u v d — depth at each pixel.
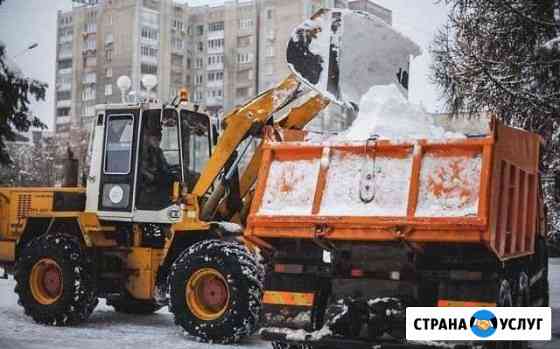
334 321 7.25
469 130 7.61
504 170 7.05
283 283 7.50
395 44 9.29
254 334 9.92
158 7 59.88
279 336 7.39
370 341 7.07
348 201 7.16
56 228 11.19
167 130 10.45
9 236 11.69
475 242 6.62
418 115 7.78
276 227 7.35
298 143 7.46
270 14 55.72
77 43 62.88
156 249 10.54
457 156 6.84
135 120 10.55
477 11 14.67
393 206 6.98
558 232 18.42
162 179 10.41
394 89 7.97
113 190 10.63
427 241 6.79
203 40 60.75
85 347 8.77
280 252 7.59
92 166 10.84
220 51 59.19
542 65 13.91
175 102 10.64
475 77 14.38
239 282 9.12
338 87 9.01
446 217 6.66
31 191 11.53
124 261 10.64
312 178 7.39
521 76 14.09
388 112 7.68
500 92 14.19
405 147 7.06
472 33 14.79
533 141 8.27
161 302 10.40
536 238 9.04
